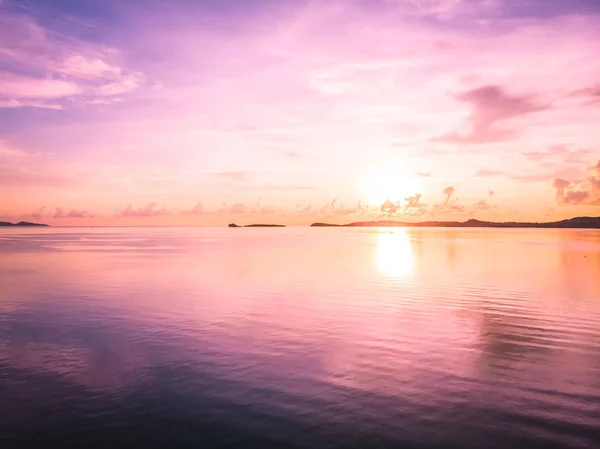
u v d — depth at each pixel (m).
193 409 10.26
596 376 12.40
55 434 9.17
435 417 9.89
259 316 19.62
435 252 61.62
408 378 12.18
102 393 11.16
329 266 41.88
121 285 29.09
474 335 16.53
